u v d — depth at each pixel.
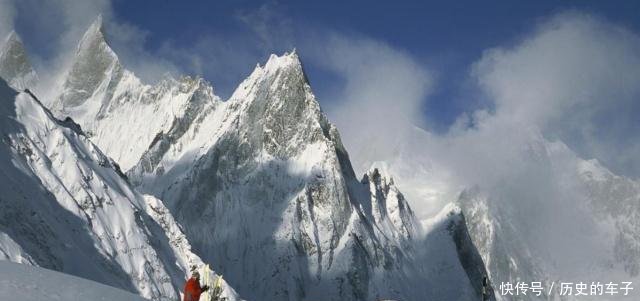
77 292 32.78
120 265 135.50
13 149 133.75
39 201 127.88
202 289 37.44
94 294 33.28
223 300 38.03
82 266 122.44
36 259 111.62
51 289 32.06
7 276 32.56
